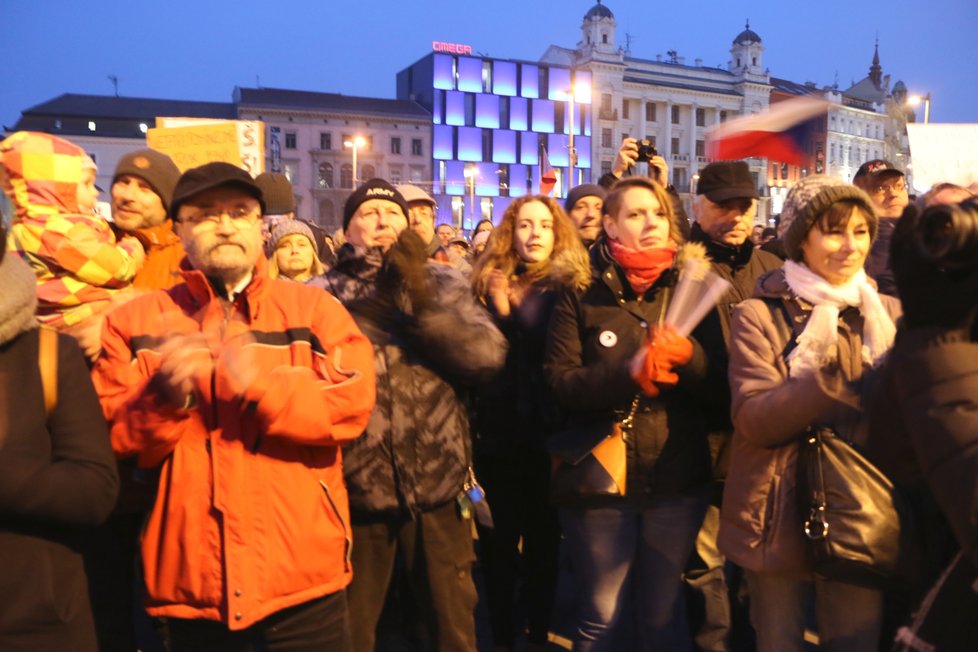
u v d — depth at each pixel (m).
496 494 3.48
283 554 2.09
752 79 80.00
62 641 1.84
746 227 3.42
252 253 2.21
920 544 2.15
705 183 3.46
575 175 73.44
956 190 3.36
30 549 1.81
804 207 2.36
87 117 62.03
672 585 2.80
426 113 68.62
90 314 2.63
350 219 3.06
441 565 2.68
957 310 1.37
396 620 3.16
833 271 2.31
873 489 2.13
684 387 2.68
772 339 2.36
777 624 2.42
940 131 4.58
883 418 1.55
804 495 2.20
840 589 2.35
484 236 8.62
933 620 1.46
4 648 1.77
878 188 4.29
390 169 67.00
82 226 2.62
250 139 5.16
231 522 2.04
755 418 2.19
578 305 2.84
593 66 73.94
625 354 2.71
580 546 2.79
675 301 2.45
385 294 2.64
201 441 2.09
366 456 2.57
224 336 2.17
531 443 3.35
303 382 2.09
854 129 77.81
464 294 2.72
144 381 2.10
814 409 2.05
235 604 2.02
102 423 1.95
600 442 2.68
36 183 2.67
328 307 2.33
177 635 2.13
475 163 69.62
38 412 1.82
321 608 2.20
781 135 2.79
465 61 69.31
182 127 4.98
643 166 68.31
